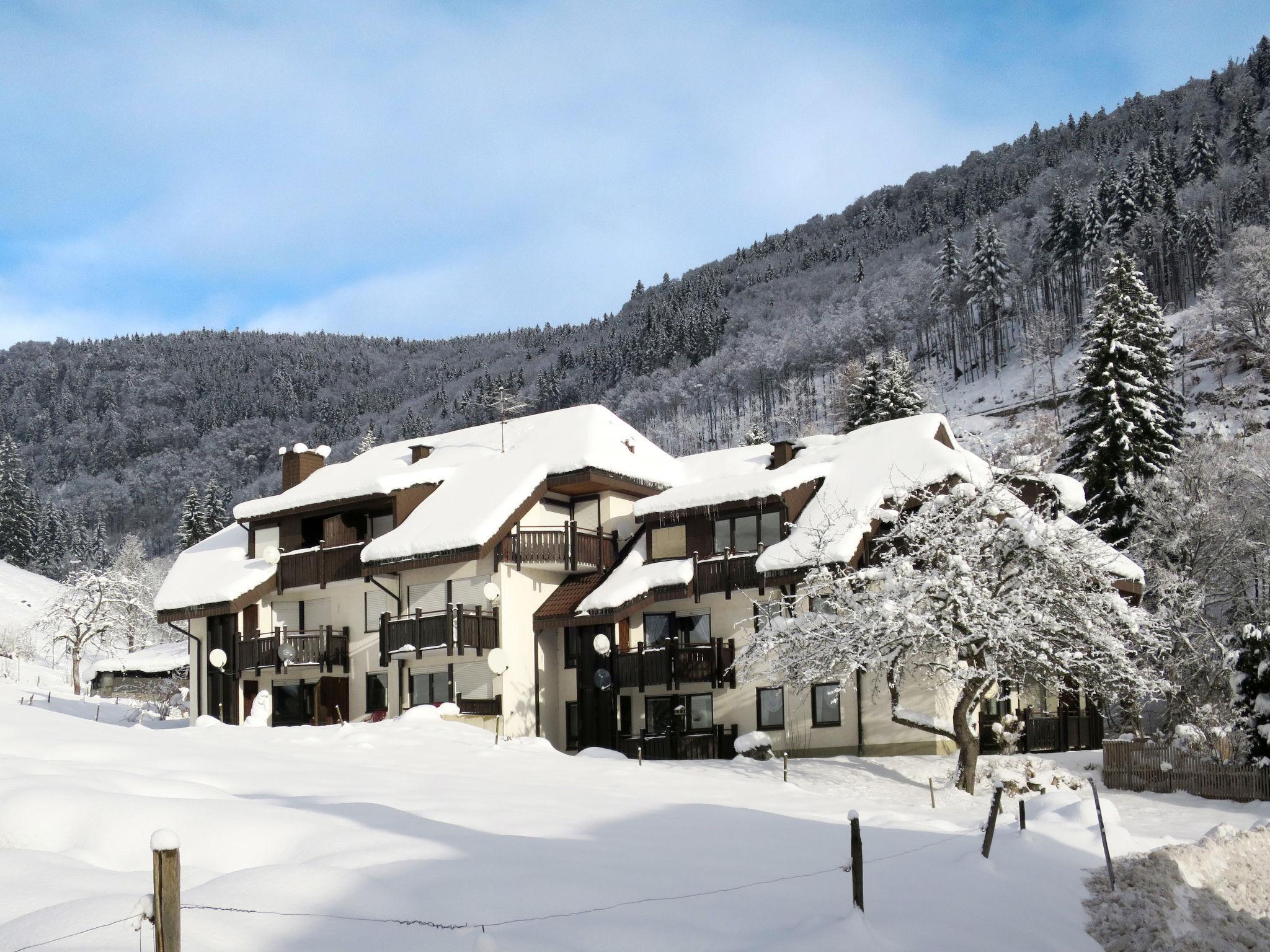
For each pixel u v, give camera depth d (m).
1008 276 132.12
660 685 36.03
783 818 18.30
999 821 18.94
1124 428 45.38
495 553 37.44
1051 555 27.17
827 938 10.45
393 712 39.12
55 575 143.88
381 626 38.09
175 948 7.35
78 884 10.50
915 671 30.73
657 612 37.62
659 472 42.50
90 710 49.09
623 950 9.69
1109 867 14.69
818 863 14.16
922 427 37.78
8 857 11.38
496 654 34.66
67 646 74.19
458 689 37.59
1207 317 101.12
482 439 45.78
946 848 15.81
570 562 38.47
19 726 20.77
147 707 48.72
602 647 35.44
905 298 156.38
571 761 27.14
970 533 28.25
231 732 28.89
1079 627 27.22
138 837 12.77
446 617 36.00
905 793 26.69
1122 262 57.06
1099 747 36.22
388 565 38.09
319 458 49.84
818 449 40.78
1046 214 161.75
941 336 147.00
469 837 13.69
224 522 109.00
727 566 35.34
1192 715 33.50
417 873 11.25
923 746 32.16
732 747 35.00
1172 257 125.06
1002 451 34.88
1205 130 196.25
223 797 15.36
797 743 34.06
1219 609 46.91
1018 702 35.53
